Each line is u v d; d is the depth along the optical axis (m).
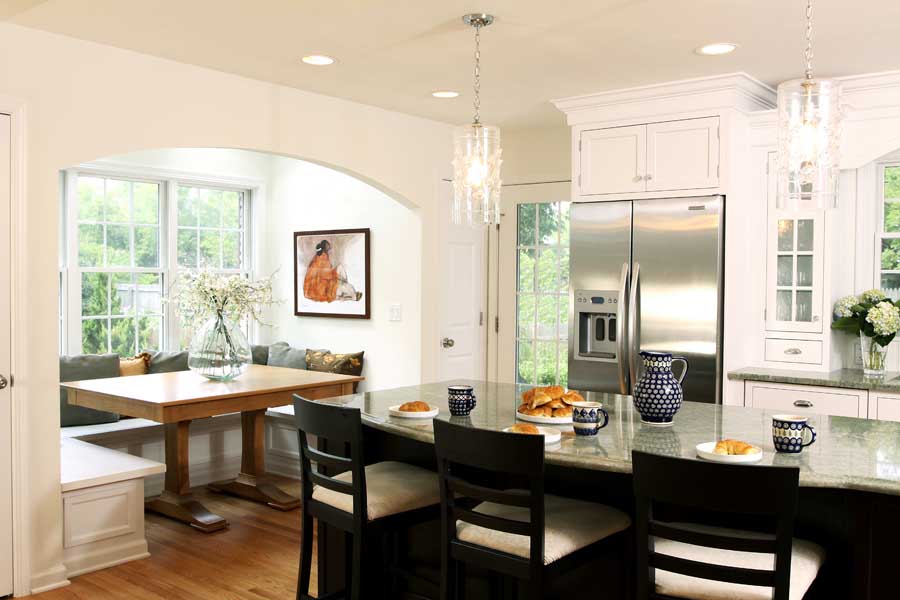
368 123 4.88
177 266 5.98
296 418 2.83
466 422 2.86
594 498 2.65
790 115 2.29
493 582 2.72
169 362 5.52
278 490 4.99
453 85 4.34
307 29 3.37
